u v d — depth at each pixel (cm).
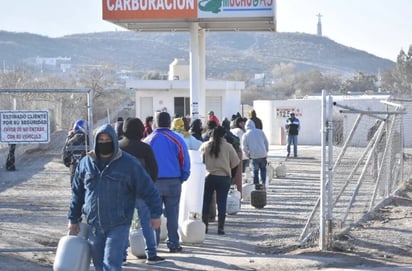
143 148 1057
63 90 1205
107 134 784
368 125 2636
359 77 11831
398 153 2144
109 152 790
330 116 1260
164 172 1188
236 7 2872
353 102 4600
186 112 5756
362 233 1397
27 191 2227
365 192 1897
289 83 14125
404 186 2089
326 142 1333
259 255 1239
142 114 5784
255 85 14225
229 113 5772
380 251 1265
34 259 1173
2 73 4878
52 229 1488
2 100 2605
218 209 1439
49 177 2647
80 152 1370
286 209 1825
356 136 2614
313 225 1463
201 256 1205
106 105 6144
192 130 1633
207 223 1447
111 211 787
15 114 1197
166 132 1197
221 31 3447
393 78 11388
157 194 809
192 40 3134
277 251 1299
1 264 1102
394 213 1633
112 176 785
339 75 16375
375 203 1733
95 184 788
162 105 5756
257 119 2056
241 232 1479
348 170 1728
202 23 3178
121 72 11556
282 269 1125
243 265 1139
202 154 1402
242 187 1961
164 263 1135
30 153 3300
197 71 3178
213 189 1429
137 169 796
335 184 1677
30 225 1534
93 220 795
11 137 1198
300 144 5325
